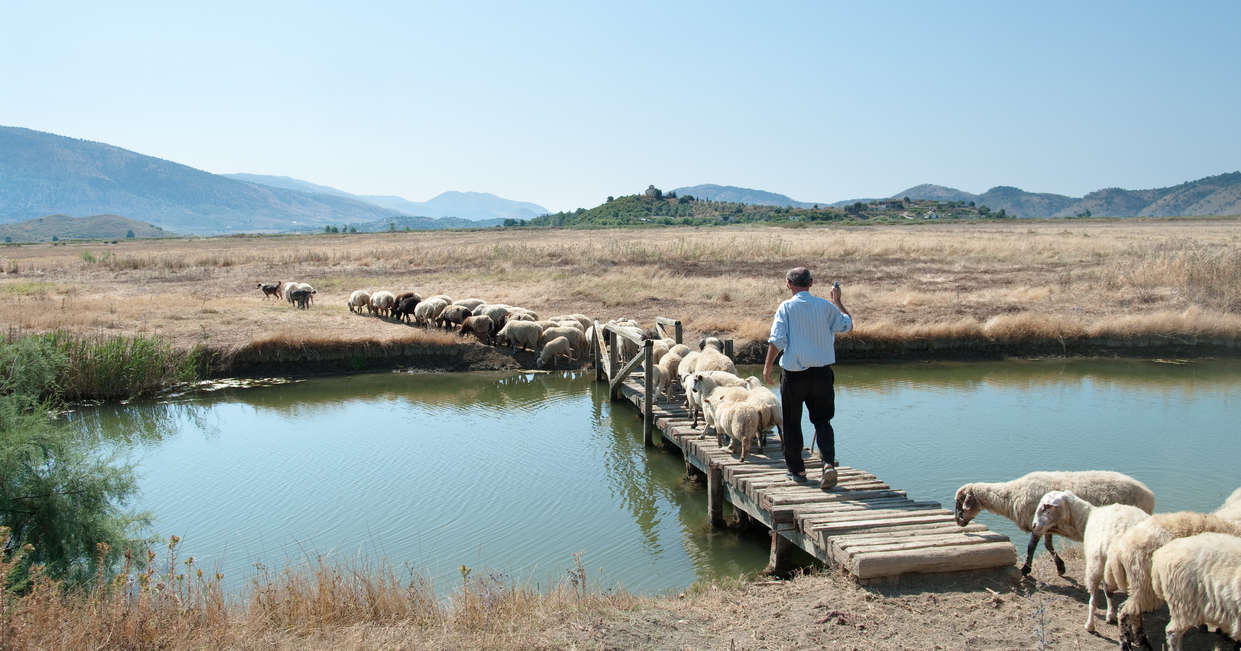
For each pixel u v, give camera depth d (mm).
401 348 20578
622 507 10641
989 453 12195
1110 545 5457
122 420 15883
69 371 16719
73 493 8164
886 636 5633
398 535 9680
